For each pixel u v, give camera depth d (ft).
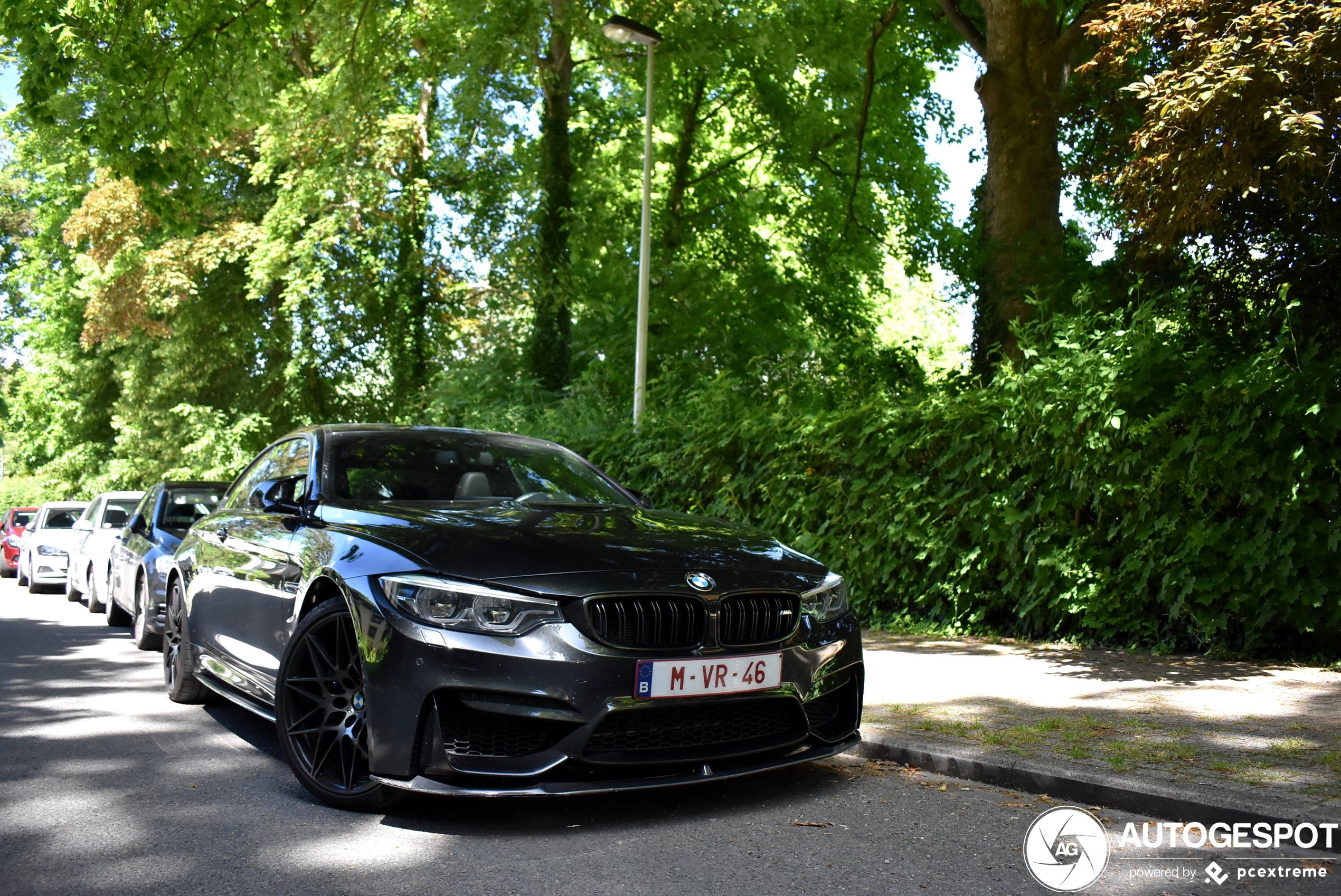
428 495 16.89
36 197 110.01
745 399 38.11
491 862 11.41
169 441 90.84
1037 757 14.51
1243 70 19.57
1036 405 25.35
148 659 27.81
